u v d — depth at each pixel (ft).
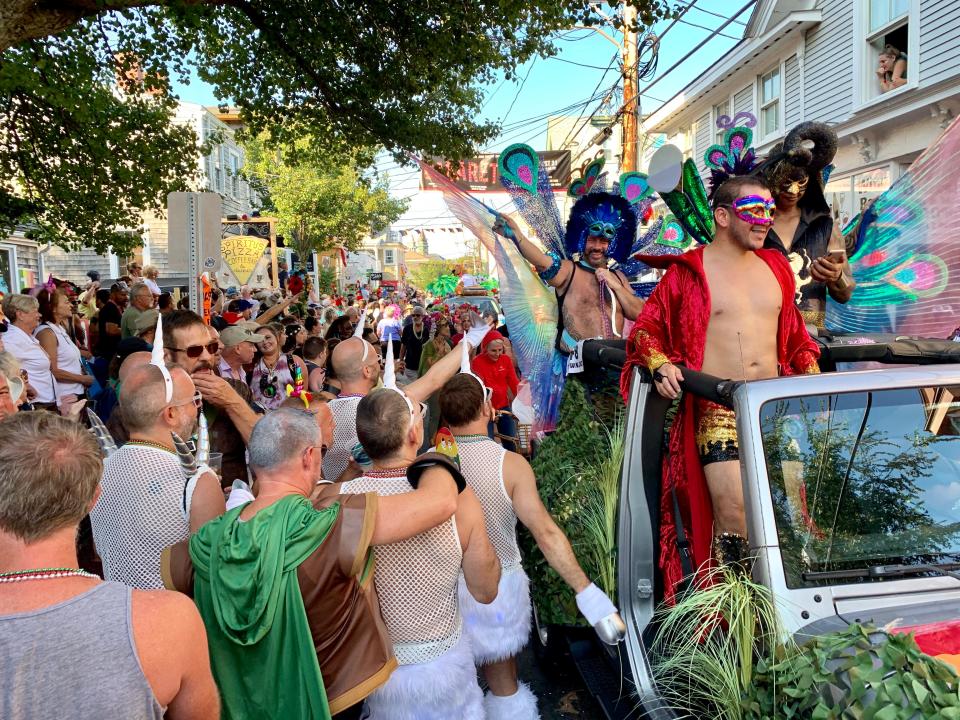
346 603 6.82
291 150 41.16
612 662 9.84
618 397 12.92
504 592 9.95
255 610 6.35
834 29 42.37
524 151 19.26
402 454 8.38
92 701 4.58
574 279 18.65
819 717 5.59
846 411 7.59
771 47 47.91
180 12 24.21
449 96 38.19
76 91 29.76
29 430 5.03
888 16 37.73
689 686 7.61
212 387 10.85
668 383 9.16
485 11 31.65
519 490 9.81
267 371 18.71
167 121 34.71
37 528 4.84
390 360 8.71
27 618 4.61
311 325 37.83
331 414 12.50
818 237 15.10
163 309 29.89
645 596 9.43
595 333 18.51
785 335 10.69
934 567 7.07
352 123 38.50
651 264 10.94
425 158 39.96
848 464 7.45
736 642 7.06
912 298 16.07
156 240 78.43
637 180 20.04
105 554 8.14
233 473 12.32
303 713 6.40
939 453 7.59
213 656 6.52
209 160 93.40
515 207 19.43
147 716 4.76
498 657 9.86
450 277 102.12
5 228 37.35
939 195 15.48
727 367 10.44
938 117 35.06
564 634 11.42
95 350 31.37
